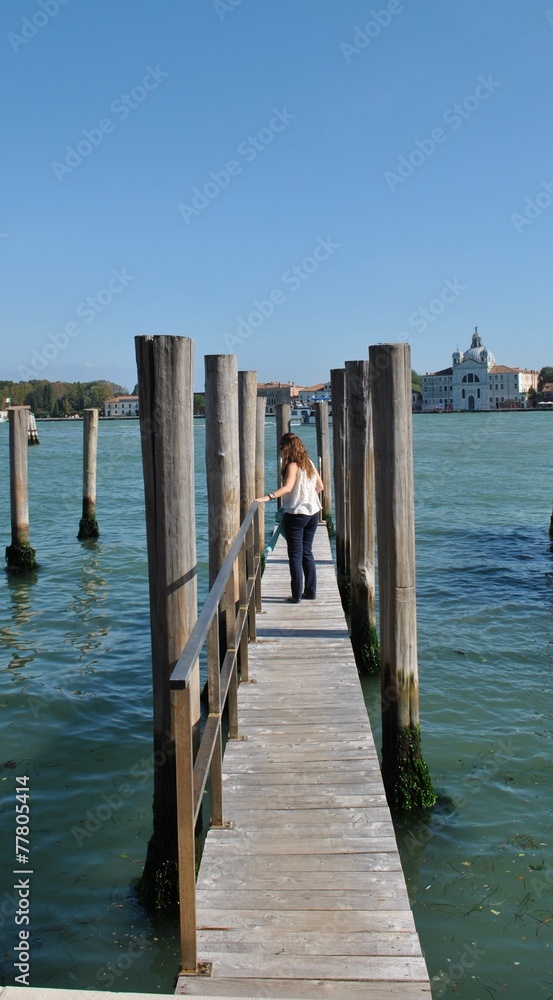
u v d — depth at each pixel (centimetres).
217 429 757
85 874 537
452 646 1014
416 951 348
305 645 785
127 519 2283
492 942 470
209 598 414
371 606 958
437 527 1914
